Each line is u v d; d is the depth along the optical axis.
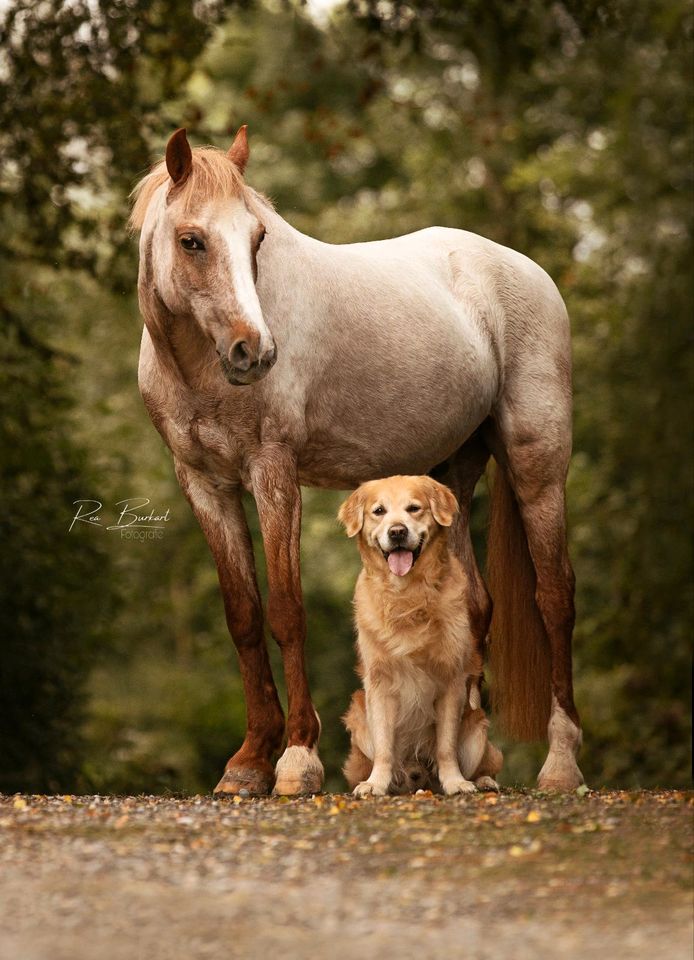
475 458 10.56
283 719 9.04
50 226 17.41
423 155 30.80
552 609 9.95
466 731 8.87
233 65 35.12
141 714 29.91
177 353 8.48
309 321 8.80
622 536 23.59
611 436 24.05
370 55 17.62
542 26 18.34
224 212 8.07
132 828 6.76
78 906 5.34
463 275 10.03
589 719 23.66
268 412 8.60
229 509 8.98
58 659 18.58
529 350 10.16
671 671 22.77
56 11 15.98
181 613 34.16
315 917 5.25
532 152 30.52
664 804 7.34
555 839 6.46
